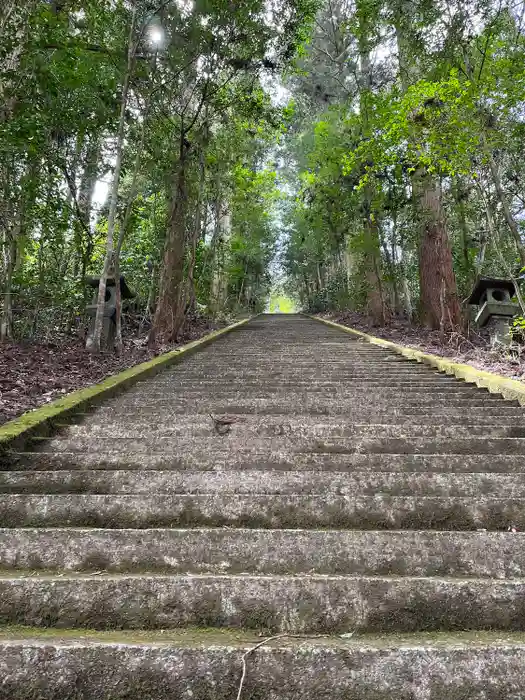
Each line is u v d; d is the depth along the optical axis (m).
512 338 7.55
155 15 7.95
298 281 36.28
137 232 13.23
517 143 8.62
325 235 20.92
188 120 9.91
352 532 2.34
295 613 1.97
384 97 11.34
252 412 4.85
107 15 8.16
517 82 7.57
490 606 1.96
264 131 14.96
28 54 6.76
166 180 10.29
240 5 8.33
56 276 8.85
